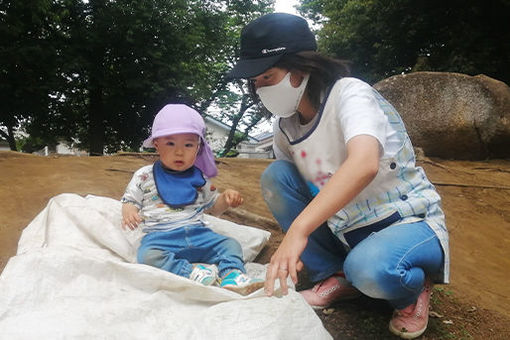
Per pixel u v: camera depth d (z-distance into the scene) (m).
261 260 2.76
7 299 1.54
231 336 1.47
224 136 28.86
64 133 16.94
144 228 2.27
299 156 2.08
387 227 1.95
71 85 14.05
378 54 14.58
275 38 1.83
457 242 3.81
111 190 3.68
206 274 2.01
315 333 1.61
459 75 8.20
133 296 1.69
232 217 3.40
